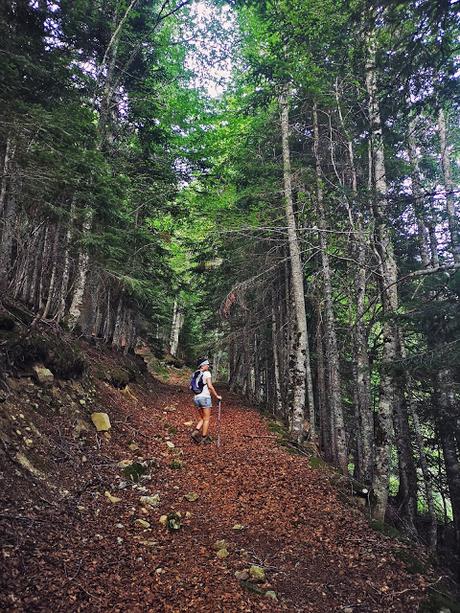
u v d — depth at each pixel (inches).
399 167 414.9
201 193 585.9
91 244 374.0
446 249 404.5
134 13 490.6
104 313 561.6
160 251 565.3
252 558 198.1
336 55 344.2
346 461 422.6
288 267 604.7
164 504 232.8
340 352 585.0
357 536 242.5
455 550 420.8
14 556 139.3
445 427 390.6
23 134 254.4
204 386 382.9
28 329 273.1
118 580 152.7
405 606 182.9
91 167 311.1
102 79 515.5
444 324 281.3
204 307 770.8
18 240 319.9
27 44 296.0
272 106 555.5
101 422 292.5
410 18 207.2
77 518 183.0
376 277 325.4
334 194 422.3
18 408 225.6
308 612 164.2
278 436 438.9
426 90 257.3
